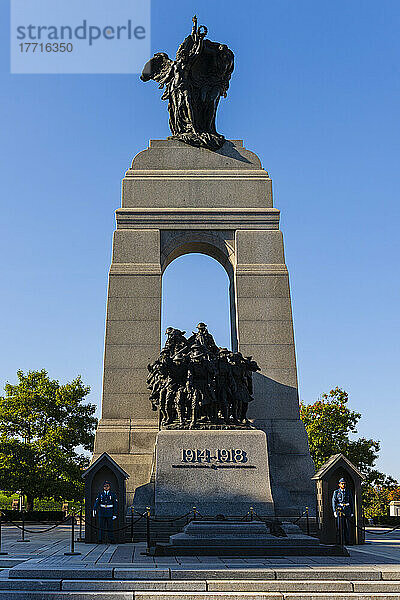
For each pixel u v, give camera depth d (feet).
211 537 54.75
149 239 92.48
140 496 73.10
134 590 40.73
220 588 40.93
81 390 137.90
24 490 127.44
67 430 133.39
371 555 53.62
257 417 85.20
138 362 86.79
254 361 82.79
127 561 47.96
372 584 41.24
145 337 87.97
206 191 95.45
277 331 89.20
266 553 51.98
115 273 90.43
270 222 94.17
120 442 81.87
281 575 42.45
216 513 68.80
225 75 103.76
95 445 81.71
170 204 94.68
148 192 95.09
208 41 103.40
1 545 63.82
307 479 81.35
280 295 90.79
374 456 152.25
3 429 134.31
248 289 90.79
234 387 77.87
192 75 102.89
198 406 75.51
